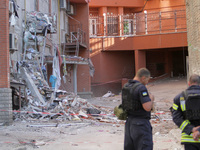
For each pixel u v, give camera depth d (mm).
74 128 9828
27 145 7082
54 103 13430
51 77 16766
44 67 16203
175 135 7824
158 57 29750
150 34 26469
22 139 7719
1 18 9984
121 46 27484
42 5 19125
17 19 14727
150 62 29734
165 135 8570
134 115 4379
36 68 15438
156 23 27641
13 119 11031
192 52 11547
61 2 22750
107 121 11492
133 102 4336
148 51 29688
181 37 25297
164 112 14211
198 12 10633
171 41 25641
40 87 14461
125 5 29531
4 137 7883
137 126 4289
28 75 13766
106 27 28328
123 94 4551
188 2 12000
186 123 3889
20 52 15133
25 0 15867
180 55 29641
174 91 22125
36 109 12234
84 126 10305
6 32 10008
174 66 29734
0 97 9859
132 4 29609
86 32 25484
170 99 19219
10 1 12359
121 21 28578
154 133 8969
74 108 13586
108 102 20109
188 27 12133
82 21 25609
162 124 10352
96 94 27438
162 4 28969
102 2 29031
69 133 8945
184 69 29328
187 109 3893
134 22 27609
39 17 16172
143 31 27344
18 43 14758
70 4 25281
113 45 27547
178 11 28047
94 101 20766
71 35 23328
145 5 29672
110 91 26969
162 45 25953
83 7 25625
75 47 23719
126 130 4496
